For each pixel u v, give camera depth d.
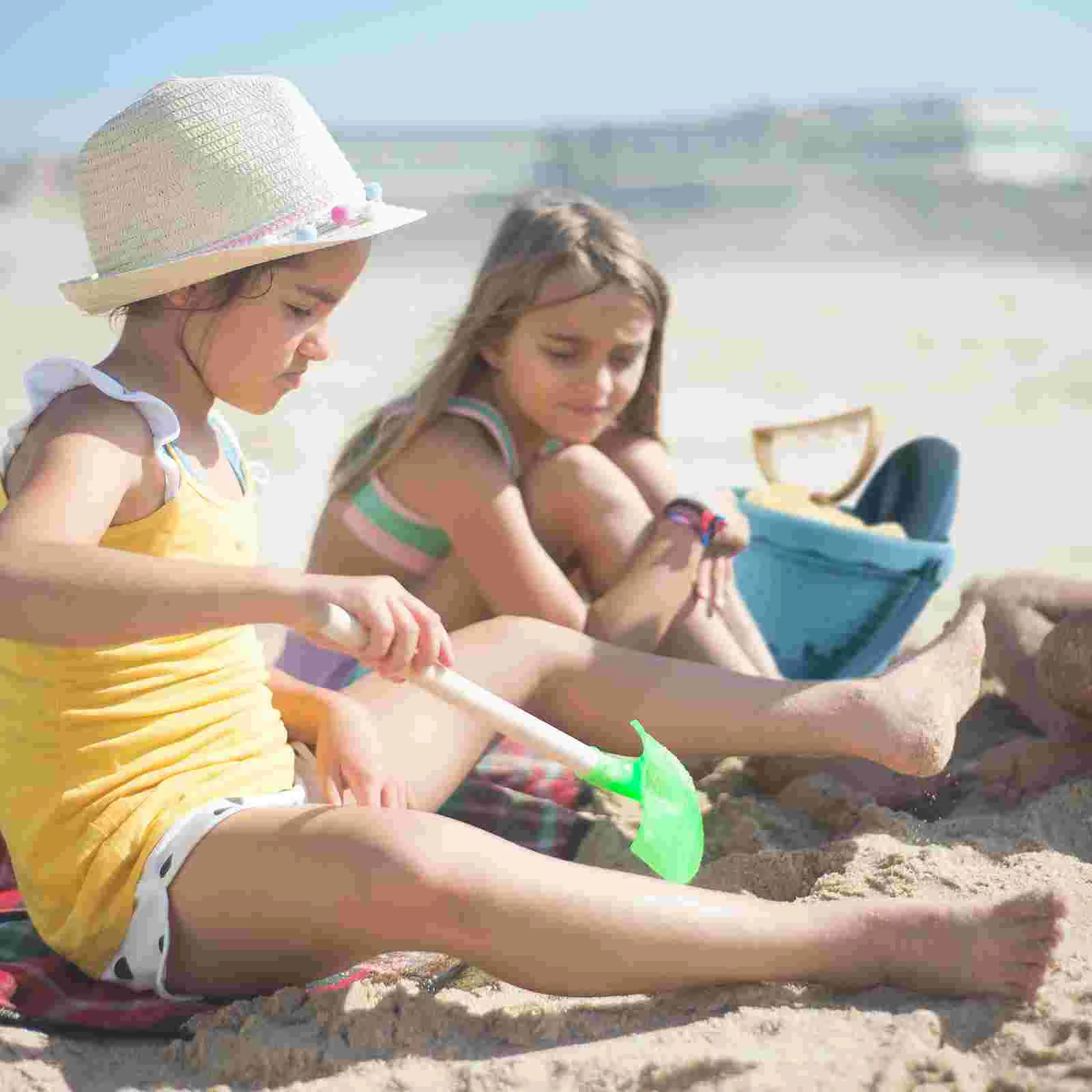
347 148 33.34
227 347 1.82
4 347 8.59
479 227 20.98
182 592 1.59
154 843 1.71
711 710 2.18
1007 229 21.73
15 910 1.96
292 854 1.63
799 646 3.02
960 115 33.16
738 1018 1.60
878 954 1.65
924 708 2.16
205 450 1.87
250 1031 1.64
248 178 1.82
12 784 1.76
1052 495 5.70
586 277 2.56
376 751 1.95
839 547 2.90
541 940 1.61
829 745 2.17
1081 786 2.24
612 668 2.21
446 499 2.61
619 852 2.30
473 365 2.75
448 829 1.63
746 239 20.84
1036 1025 1.56
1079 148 31.77
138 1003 1.73
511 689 2.17
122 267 1.86
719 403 7.64
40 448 1.68
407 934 1.61
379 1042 1.62
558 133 33.22
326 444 6.14
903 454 3.35
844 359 9.18
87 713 1.73
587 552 2.79
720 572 2.69
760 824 2.35
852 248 19.36
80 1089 1.58
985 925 1.62
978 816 2.25
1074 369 8.76
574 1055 1.54
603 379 2.62
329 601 1.61
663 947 1.63
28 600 1.57
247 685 1.87
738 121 33.19
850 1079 1.45
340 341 9.33
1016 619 2.77
